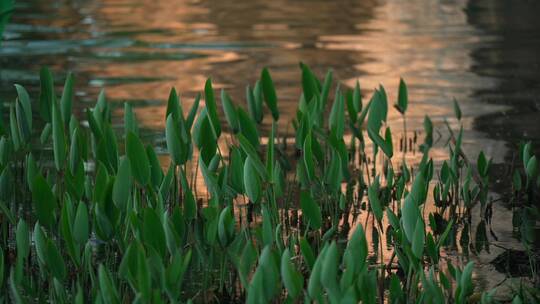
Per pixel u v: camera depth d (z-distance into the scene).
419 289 3.94
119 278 3.79
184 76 8.23
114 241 4.41
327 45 9.78
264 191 4.77
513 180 5.35
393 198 5.21
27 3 13.03
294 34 10.47
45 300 3.76
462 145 6.17
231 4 13.05
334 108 4.95
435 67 8.66
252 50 9.48
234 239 3.78
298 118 4.95
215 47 9.66
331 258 3.07
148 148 4.12
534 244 4.51
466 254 4.40
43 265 3.81
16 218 4.74
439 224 4.80
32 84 7.79
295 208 5.02
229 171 4.52
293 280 3.16
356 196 5.23
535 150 6.01
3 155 4.47
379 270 4.18
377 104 4.84
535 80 8.07
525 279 4.08
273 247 4.24
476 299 3.88
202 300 3.88
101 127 4.76
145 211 3.44
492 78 8.18
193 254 4.24
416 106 7.25
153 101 7.29
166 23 11.27
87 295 3.84
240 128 4.64
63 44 9.82
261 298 3.12
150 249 3.29
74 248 3.62
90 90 7.66
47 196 3.80
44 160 5.62
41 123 6.54
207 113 4.34
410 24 11.19
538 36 10.15
